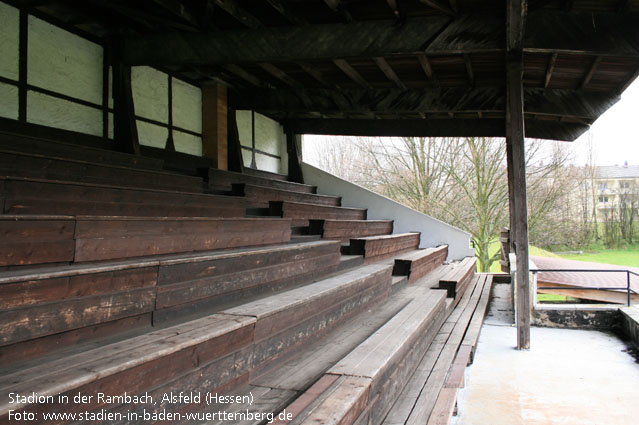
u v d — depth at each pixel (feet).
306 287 11.35
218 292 9.56
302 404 6.45
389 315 13.47
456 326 16.47
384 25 15.83
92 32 18.38
